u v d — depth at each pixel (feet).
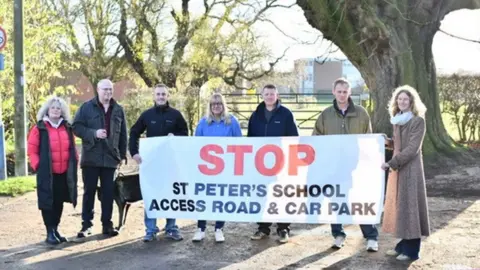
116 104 23.80
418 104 19.54
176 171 23.21
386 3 45.75
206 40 86.07
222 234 23.31
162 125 23.58
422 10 46.91
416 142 19.13
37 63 51.70
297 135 22.99
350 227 25.59
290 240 23.26
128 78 95.30
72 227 25.85
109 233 24.20
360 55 48.14
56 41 60.23
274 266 19.66
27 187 34.32
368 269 19.15
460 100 59.52
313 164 22.13
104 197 23.95
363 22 45.32
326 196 22.02
